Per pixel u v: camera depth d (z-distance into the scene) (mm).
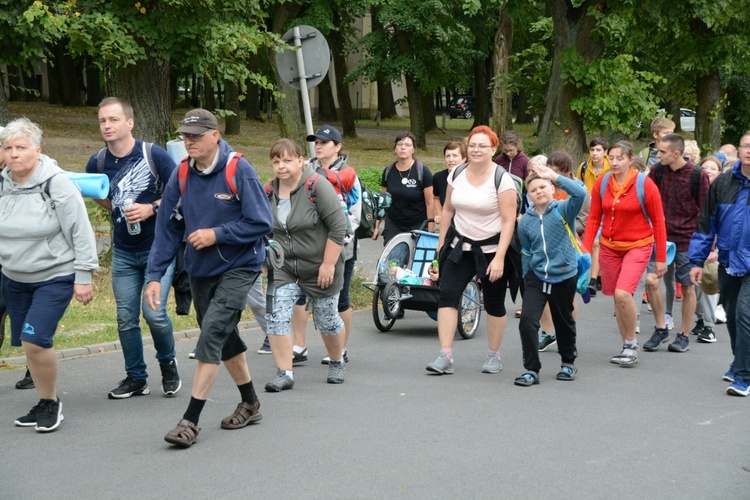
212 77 13273
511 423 6109
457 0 33594
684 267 8844
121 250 6512
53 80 44656
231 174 5559
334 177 7684
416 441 5652
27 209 5680
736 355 7141
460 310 9195
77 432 5785
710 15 19609
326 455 5348
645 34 20531
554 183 7137
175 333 8953
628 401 6812
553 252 7215
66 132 31500
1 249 5719
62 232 5758
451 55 34438
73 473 5012
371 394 6879
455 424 6059
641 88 18016
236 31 12688
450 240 7562
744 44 25031
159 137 13391
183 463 5180
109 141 6309
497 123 27156
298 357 8078
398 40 34219
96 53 12219
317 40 10875
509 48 27250
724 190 7242
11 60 13625
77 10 11938
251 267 5660
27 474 4996
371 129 45281
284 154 6723
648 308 11273
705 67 25344
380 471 5070
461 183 7461
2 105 14414
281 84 27141
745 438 5887
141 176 6352
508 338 9352
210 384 5539
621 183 8195
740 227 7090
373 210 8312
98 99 46406
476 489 4801
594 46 18078
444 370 7605
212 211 5598
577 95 18172
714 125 26859
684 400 6887
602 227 8336
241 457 5297
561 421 6191
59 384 7090
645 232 8172
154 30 12312
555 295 7320
